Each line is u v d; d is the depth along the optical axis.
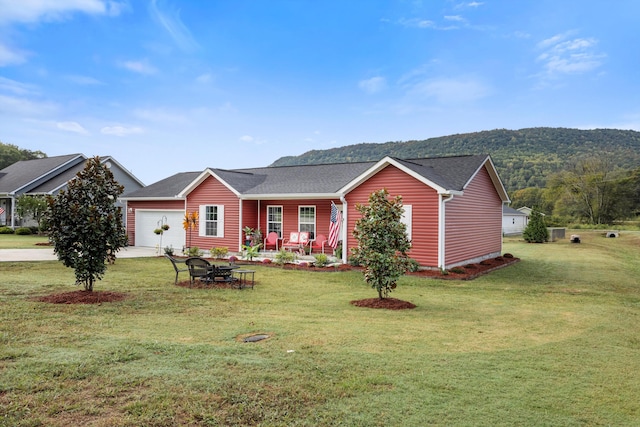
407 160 18.14
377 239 9.38
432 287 12.12
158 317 7.78
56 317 7.50
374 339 6.49
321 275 13.92
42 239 27.41
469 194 17.47
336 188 17.77
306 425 3.71
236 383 4.55
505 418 3.93
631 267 18.92
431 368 5.20
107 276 12.87
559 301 10.33
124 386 4.40
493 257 20.73
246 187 20.12
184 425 3.67
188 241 21.30
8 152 57.12
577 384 4.82
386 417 3.89
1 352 5.38
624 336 7.09
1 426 3.52
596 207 63.78
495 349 6.13
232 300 9.65
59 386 4.37
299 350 5.79
